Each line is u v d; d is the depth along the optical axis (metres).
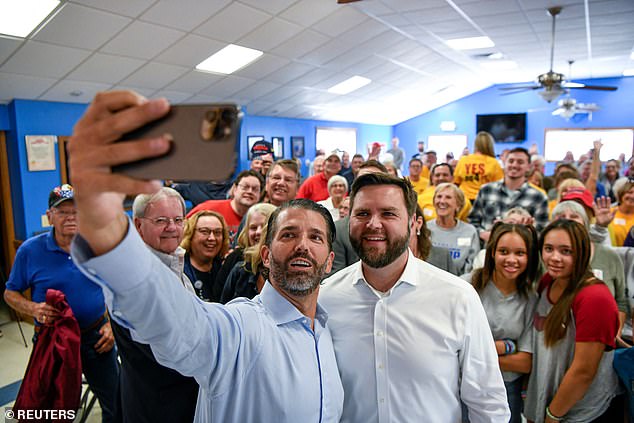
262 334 0.96
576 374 1.55
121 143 0.43
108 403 2.29
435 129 12.16
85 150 0.44
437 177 4.15
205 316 0.80
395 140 9.84
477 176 4.30
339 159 4.32
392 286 1.22
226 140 0.42
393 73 7.93
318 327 1.15
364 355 1.21
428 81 9.23
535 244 1.75
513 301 1.80
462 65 8.58
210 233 2.07
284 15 4.57
